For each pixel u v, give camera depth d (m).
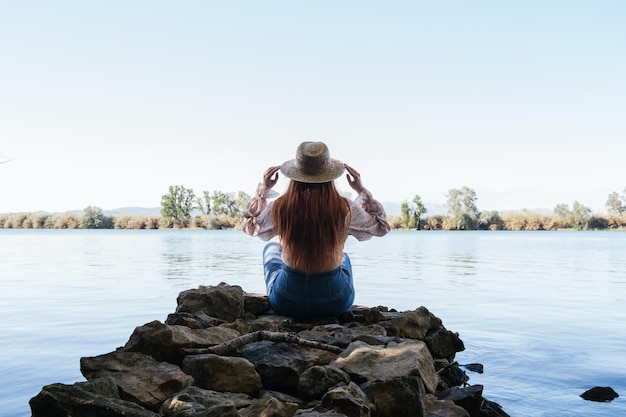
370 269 15.12
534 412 3.67
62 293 9.69
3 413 3.66
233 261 17.69
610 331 6.41
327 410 2.76
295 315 4.46
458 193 94.25
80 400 2.64
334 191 4.16
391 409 2.97
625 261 19.52
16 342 5.74
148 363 3.29
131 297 9.12
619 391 4.12
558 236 58.03
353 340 3.82
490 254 23.52
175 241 36.75
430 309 8.00
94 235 53.06
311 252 4.14
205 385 3.25
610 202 96.38
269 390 3.31
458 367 4.60
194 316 4.26
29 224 88.75
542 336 6.10
